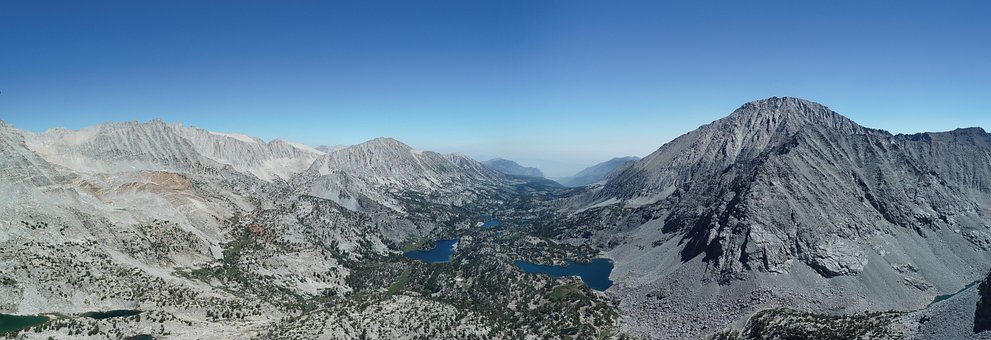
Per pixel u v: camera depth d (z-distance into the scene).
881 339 155.00
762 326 186.25
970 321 146.62
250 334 169.25
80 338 159.00
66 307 179.75
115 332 166.12
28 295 176.88
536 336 194.50
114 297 189.00
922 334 154.75
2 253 186.62
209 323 185.38
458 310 189.62
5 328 162.50
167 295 199.25
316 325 163.25
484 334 177.00
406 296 191.12
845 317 185.25
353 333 159.12
